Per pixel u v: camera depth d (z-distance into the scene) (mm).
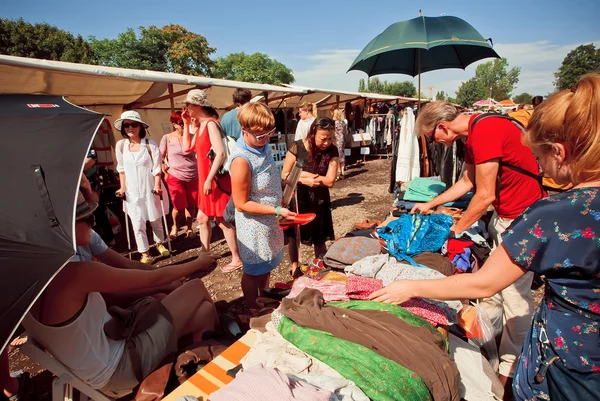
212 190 4055
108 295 2291
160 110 8078
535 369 1188
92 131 1667
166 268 2059
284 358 1473
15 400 2379
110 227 5434
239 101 3973
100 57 42000
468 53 5051
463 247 2688
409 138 5562
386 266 2176
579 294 1041
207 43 44375
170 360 1895
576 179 1059
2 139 1431
